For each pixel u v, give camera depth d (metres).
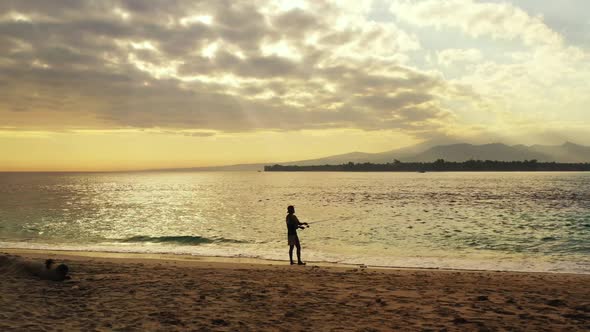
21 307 7.59
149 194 82.12
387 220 34.25
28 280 10.23
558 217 35.91
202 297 8.79
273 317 7.37
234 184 148.12
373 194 77.12
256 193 84.75
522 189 91.81
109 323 6.79
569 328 6.86
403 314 7.68
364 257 17.41
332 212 42.22
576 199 59.72
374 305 8.38
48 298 8.45
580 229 27.91
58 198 67.94
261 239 23.67
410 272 13.25
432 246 20.97
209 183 161.62
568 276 12.73
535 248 20.33
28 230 28.31
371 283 10.92
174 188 114.00
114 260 15.38
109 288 9.70
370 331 6.60
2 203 55.69
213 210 45.53
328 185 128.88
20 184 148.12
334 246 20.95
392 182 153.38
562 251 19.42
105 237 24.72
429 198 64.19
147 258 16.62
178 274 11.91
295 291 9.66
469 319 7.34
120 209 46.88
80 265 13.26
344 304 8.44
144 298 8.70
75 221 34.31
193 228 29.52
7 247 20.83
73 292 9.16
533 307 8.31
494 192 80.31
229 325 6.83
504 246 20.97
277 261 16.20
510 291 10.06
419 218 35.78
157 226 30.91
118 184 150.88
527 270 14.51
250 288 9.95
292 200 62.31
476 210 43.41
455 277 12.23
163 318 7.14
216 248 20.34
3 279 10.20
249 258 16.98
